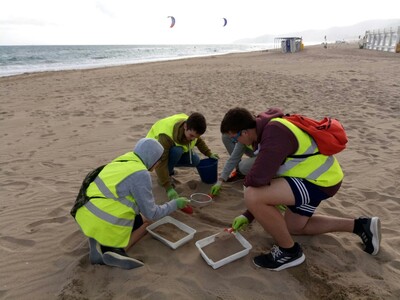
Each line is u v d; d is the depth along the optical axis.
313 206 2.52
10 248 2.82
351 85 9.69
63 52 60.12
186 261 2.53
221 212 3.25
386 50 24.61
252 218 2.75
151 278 2.37
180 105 7.88
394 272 2.44
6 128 6.50
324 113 6.80
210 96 8.80
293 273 2.42
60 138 5.79
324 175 2.43
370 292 2.24
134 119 6.80
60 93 10.17
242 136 2.61
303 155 2.41
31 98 9.47
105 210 2.42
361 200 3.51
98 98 9.11
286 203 2.44
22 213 3.38
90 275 2.43
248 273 2.42
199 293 2.25
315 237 2.81
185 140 3.35
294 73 12.96
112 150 5.15
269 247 2.72
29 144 5.54
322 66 15.06
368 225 2.54
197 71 15.22
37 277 2.47
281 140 2.31
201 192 3.65
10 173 4.42
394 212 3.27
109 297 2.23
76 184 4.03
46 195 3.76
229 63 19.64
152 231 2.86
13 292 2.33
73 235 2.96
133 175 2.45
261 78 11.82
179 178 4.01
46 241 2.89
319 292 2.26
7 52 56.44
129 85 11.37
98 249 2.46
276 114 2.56
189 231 2.88
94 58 39.78
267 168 2.29
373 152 4.81
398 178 4.00
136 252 2.66
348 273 2.43
